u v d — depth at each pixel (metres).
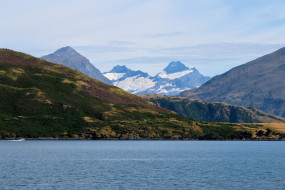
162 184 119.38
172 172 148.75
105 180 125.38
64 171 146.25
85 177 131.25
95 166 165.50
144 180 126.81
